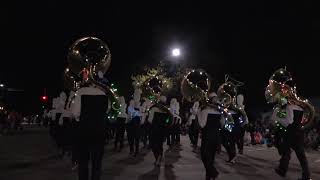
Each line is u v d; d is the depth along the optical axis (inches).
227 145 541.0
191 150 717.3
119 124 629.6
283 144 399.5
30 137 984.3
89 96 278.7
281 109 393.1
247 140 965.8
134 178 381.7
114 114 298.0
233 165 517.7
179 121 813.2
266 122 1112.2
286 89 395.2
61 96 545.0
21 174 388.8
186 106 1214.3
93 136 274.8
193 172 430.6
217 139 345.1
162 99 478.6
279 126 407.5
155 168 454.6
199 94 381.1
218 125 347.6
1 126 1165.1
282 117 390.9
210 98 352.5
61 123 521.3
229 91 567.5
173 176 399.5
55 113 547.5
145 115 574.2
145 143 703.7
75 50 300.2
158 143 470.9
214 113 346.0
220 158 601.3
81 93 279.6
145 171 430.6
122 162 505.4
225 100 555.2
